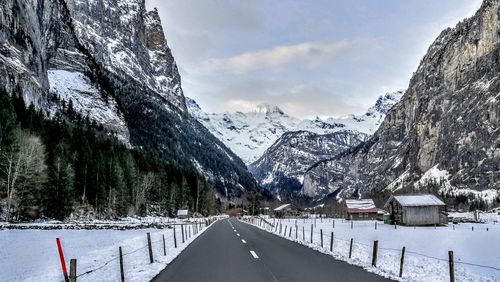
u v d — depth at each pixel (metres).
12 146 68.31
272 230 57.31
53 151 87.12
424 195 93.56
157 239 36.34
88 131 130.88
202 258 21.56
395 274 15.80
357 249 26.69
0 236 44.41
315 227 72.06
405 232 60.25
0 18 147.38
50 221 73.19
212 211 197.25
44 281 15.97
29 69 160.25
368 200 137.75
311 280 14.50
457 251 32.34
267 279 14.84
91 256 23.77
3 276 20.23
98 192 96.25
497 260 26.11
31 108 110.00
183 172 179.38
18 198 68.50
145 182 126.19
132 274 16.09
